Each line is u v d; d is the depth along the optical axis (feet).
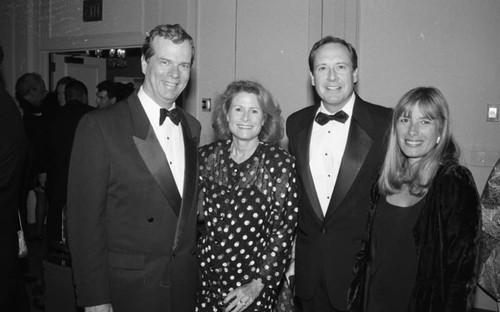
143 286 7.48
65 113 14.53
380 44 14.75
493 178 8.09
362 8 14.85
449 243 6.72
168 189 7.56
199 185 8.32
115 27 20.24
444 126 7.36
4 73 23.41
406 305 7.15
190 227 7.90
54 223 14.38
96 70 24.23
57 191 14.33
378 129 8.70
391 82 14.71
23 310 8.01
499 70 13.89
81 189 7.27
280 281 8.66
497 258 7.97
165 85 7.54
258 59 16.75
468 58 14.10
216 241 8.05
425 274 6.89
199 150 8.48
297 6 16.01
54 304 9.65
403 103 7.50
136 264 7.46
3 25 23.36
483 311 14.06
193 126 8.46
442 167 7.16
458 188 6.82
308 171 8.90
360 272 7.75
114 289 7.47
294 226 8.18
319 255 8.70
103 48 20.67
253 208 7.91
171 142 7.89
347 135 8.86
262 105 8.14
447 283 6.66
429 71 14.40
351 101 9.04
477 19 13.99
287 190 8.10
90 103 24.06
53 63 22.66
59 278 9.57
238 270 7.90
